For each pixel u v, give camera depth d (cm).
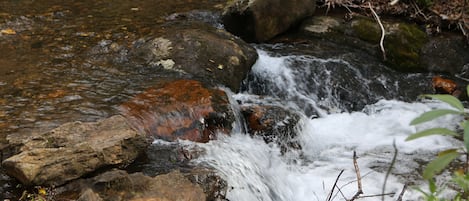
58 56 568
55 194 325
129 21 685
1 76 511
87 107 443
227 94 488
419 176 452
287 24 679
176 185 329
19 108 441
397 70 653
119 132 371
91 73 527
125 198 312
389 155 496
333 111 593
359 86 617
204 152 399
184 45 568
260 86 592
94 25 666
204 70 542
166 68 543
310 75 611
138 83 503
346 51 659
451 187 417
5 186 334
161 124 425
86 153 341
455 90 627
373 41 663
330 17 699
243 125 476
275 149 459
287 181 429
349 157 491
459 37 678
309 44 667
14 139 374
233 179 374
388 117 582
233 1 675
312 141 505
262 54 626
